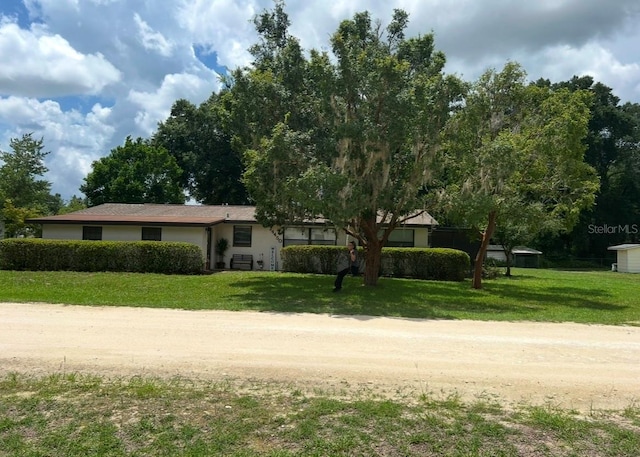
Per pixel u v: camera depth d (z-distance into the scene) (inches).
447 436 190.1
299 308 486.3
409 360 293.6
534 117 722.2
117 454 174.6
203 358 286.2
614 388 250.2
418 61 700.7
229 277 768.3
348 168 573.6
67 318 400.2
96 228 952.9
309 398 224.4
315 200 520.7
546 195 747.4
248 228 1014.4
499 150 601.9
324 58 612.4
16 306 455.2
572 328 418.6
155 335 344.5
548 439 189.6
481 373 270.7
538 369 281.9
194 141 1802.4
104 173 1668.3
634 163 2343.8
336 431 192.2
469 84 658.2
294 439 185.9
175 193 1699.1
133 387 233.0
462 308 522.0
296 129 645.9
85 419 199.8
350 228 714.2
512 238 1077.8
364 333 370.3
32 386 232.8
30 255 823.7
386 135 577.9
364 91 593.0
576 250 2356.1
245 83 647.8
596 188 713.0
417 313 474.9
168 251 821.2
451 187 659.4
